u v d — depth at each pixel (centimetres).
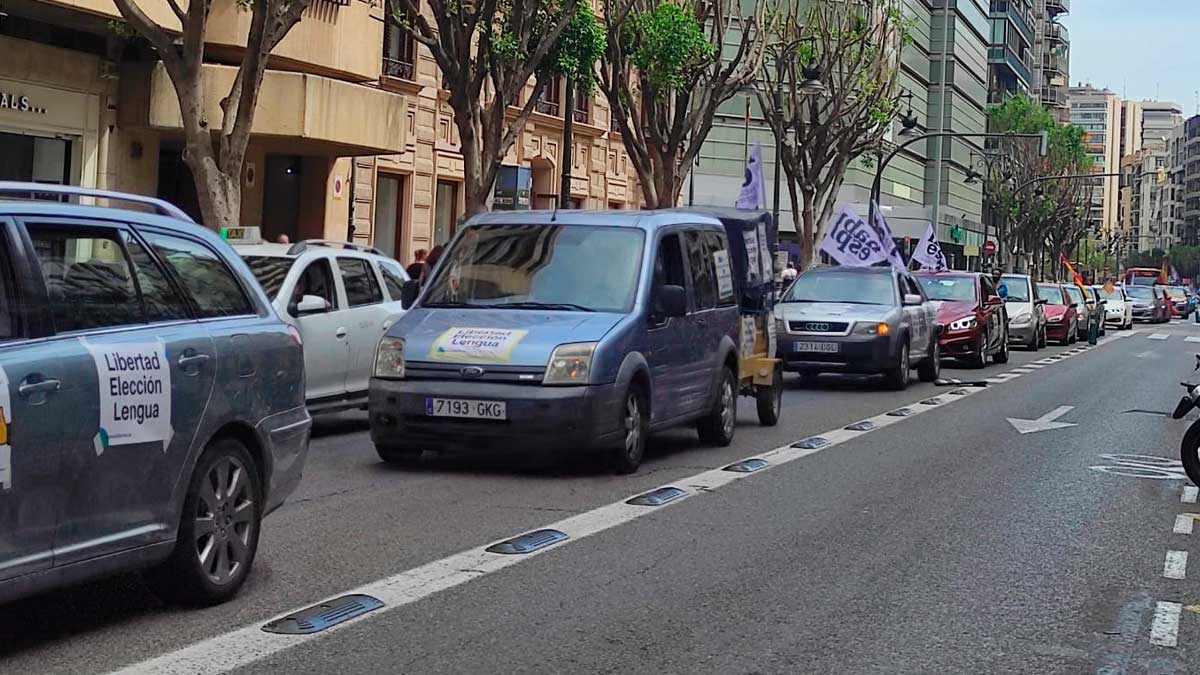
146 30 1750
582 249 1229
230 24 2472
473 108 2286
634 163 3006
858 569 827
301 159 2997
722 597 743
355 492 1057
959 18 9012
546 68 2384
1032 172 9006
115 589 721
